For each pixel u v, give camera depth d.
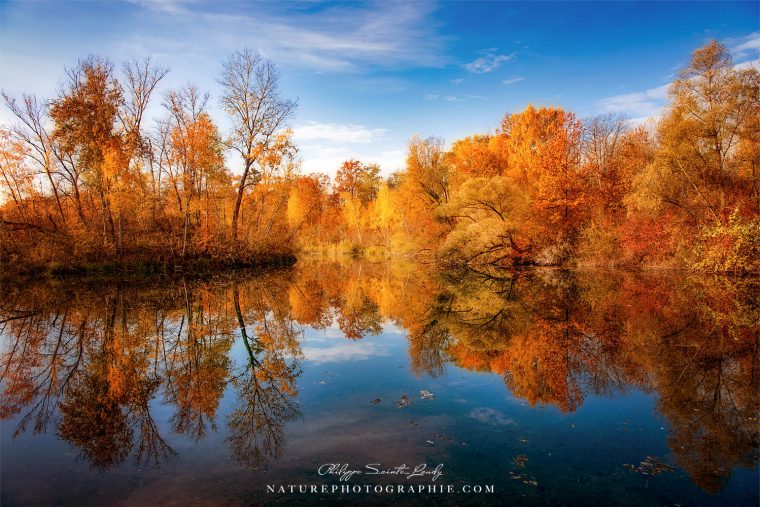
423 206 39.84
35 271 22.69
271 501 4.21
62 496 4.32
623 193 30.14
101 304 16.17
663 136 23.91
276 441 5.60
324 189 72.44
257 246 31.91
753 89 21.52
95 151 23.81
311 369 8.93
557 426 6.05
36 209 25.19
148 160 26.62
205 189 26.95
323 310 16.44
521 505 4.16
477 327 12.98
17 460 5.12
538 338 11.35
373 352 10.37
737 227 19.88
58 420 6.38
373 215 51.91
